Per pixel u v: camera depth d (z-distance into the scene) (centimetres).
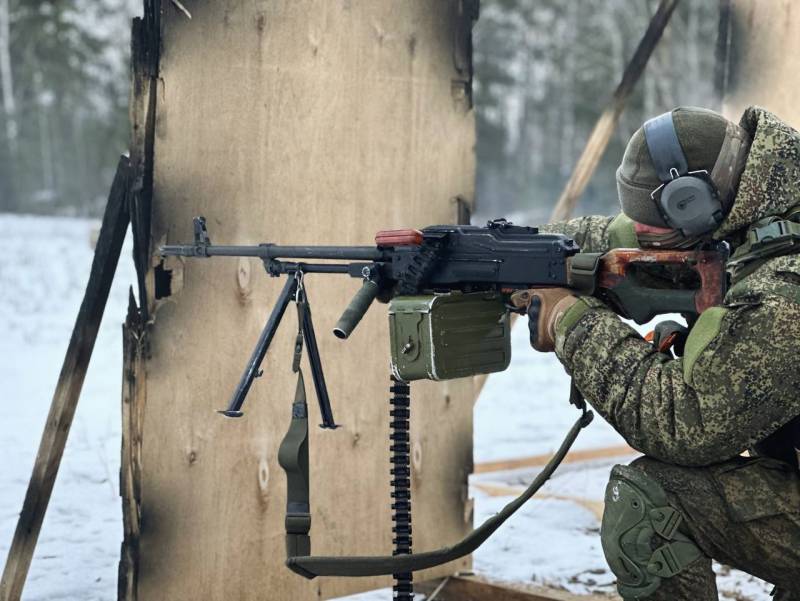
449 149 360
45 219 2766
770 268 232
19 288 1348
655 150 240
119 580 306
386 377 354
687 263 242
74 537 427
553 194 5106
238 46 311
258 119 316
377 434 353
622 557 243
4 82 4122
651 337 246
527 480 525
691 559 240
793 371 224
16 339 965
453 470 373
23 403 692
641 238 254
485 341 260
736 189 239
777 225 233
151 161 299
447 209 361
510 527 435
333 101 331
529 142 5212
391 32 343
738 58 406
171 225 301
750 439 229
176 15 299
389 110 344
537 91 5059
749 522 237
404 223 350
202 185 306
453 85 360
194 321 308
